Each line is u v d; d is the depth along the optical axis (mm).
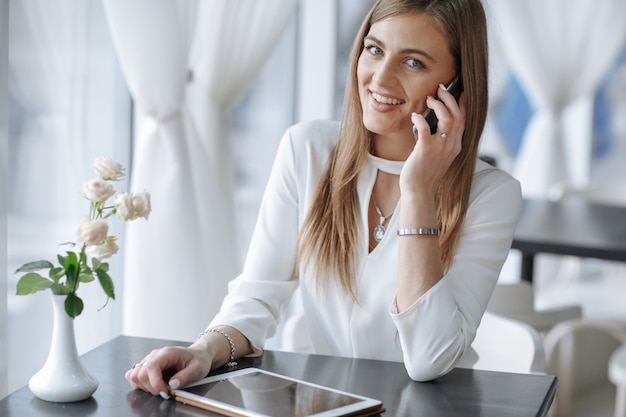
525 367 2217
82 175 3141
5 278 2479
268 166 4688
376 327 1997
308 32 4824
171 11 2971
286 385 1669
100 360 1831
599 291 5113
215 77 3537
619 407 3256
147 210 1607
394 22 1850
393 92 1872
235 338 1877
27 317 2922
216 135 3582
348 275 1995
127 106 3416
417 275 1787
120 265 3439
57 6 2953
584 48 5859
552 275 5898
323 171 2062
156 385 1624
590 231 3910
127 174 3457
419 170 1826
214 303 3432
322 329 2076
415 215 1812
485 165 2053
